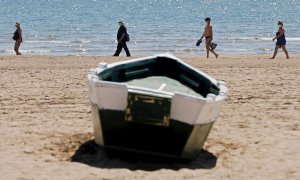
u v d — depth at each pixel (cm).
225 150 1044
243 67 2148
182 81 1106
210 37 2586
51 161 935
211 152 1030
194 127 908
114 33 4756
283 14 8169
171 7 9731
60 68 2055
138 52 3488
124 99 904
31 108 1359
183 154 937
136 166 927
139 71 1103
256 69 2088
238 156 1005
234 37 4638
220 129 1200
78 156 973
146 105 897
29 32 4800
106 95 909
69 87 1653
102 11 8219
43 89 1611
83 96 1523
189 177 871
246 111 1377
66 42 4012
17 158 947
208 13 8181
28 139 1073
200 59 2483
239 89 1659
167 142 927
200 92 1089
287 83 1778
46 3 10262
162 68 1122
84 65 2159
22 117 1265
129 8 9181
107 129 928
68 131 1146
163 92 909
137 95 895
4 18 6438
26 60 2334
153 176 868
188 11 8606
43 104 1410
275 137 1138
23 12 7606
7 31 4788
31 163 920
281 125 1241
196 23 6066
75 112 1331
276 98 1536
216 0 12800
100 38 4319
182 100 893
